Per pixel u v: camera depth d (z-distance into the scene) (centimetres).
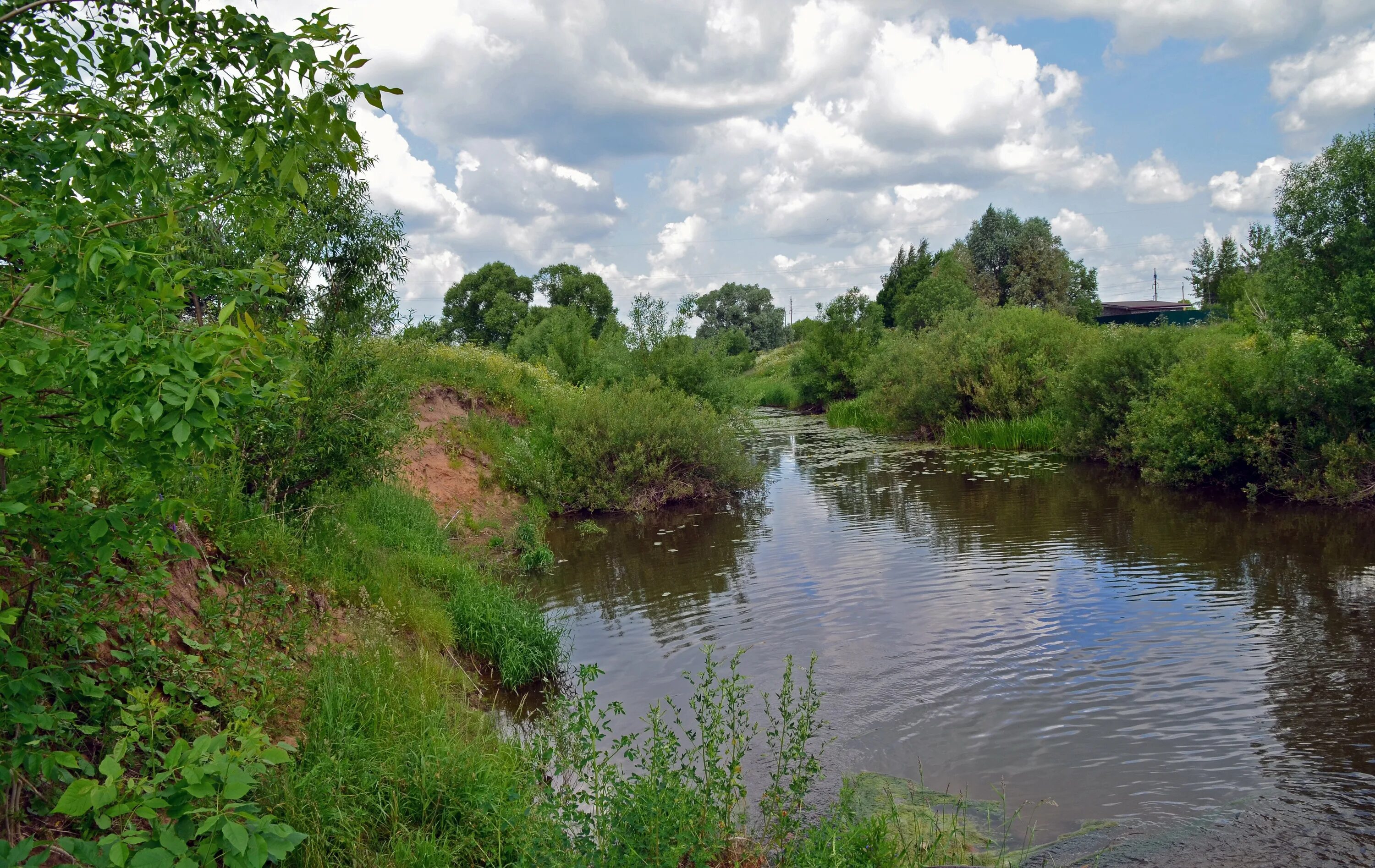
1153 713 652
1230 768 566
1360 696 659
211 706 419
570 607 1045
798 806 471
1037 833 500
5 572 329
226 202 340
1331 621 823
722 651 838
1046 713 662
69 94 293
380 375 882
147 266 261
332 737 488
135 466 301
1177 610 886
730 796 458
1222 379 1548
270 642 556
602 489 1673
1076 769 575
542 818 427
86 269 250
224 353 256
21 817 312
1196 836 490
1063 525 1328
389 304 932
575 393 2128
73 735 344
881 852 454
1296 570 1002
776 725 584
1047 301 5538
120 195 293
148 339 249
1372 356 1320
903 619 904
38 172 291
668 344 2603
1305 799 525
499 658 797
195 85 300
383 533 1020
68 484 342
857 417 3238
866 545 1270
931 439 2642
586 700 481
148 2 301
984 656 785
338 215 878
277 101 303
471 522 1376
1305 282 1395
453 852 429
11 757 274
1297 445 1416
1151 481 1636
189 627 496
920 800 543
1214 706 659
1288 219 1405
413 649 736
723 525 1523
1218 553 1104
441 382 1761
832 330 4034
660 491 1731
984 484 1767
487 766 516
